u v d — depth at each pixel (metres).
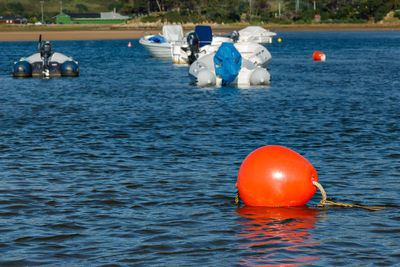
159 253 8.47
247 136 18.81
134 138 18.50
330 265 7.96
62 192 11.93
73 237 9.20
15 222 9.96
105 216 10.30
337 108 25.38
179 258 8.27
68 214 10.43
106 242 8.95
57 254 8.45
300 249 8.60
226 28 192.75
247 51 42.25
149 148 16.81
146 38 68.69
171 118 22.94
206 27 53.34
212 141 17.94
